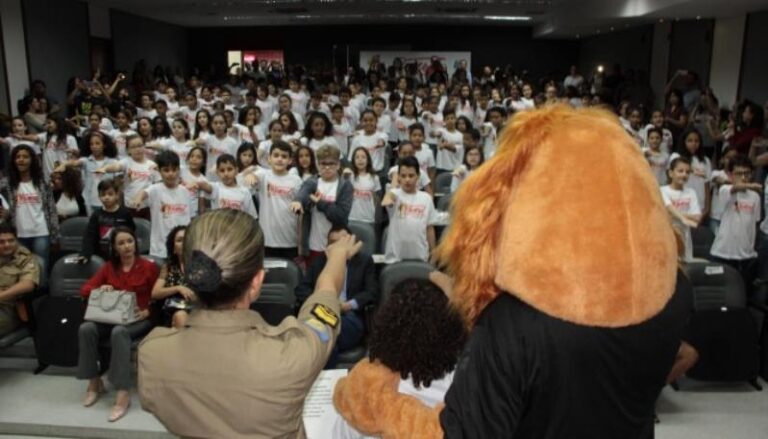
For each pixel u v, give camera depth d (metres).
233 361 1.03
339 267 1.31
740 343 3.38
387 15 16.97
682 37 12.19
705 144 8.67
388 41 20.50
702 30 11.41
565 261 0.76
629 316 0.76
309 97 11.21
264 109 10.76
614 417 0.81
